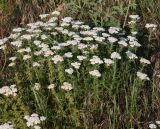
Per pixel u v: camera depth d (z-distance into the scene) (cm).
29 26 151
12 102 123
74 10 154
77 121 119
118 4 154
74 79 125
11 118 117
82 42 143
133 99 125
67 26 146
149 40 145
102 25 151
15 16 157
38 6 159
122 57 138
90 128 121
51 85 121
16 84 131
